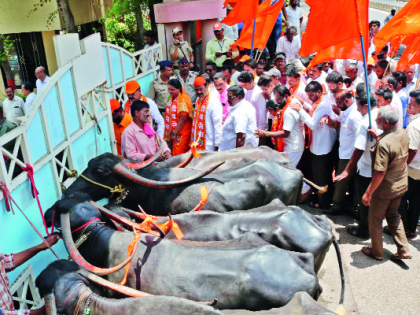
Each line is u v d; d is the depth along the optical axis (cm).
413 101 546
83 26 1312
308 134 618
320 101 566
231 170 427
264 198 407
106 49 661
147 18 1514
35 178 362
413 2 616
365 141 486
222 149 596
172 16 1023
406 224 530
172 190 415
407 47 660
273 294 280
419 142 484
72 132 442
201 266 298
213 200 400
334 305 401
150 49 859
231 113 571
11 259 304
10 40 1116
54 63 1150
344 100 554
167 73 751
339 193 575
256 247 302
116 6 1218
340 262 367
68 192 375
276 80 728
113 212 380
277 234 340
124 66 737
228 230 354
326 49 521
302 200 623
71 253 312
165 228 340
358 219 578
